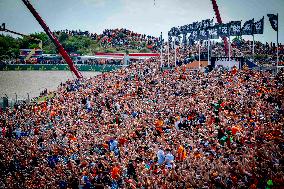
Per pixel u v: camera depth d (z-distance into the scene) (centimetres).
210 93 4394
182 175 2427
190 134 3212
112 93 5581
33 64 13525
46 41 19275
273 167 2227
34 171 3125
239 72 5031
